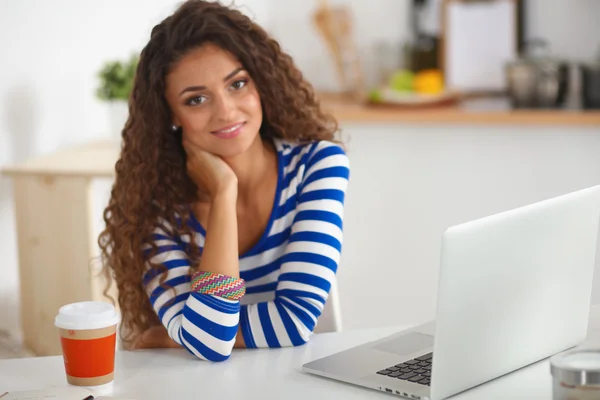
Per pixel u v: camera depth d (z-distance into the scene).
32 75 3.56
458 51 4.63
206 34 1.86
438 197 4.08
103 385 1.53
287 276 1.86
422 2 4.67
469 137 4.02
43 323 3.31
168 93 1.91
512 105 4.18
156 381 1.57
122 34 4.00
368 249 4.17
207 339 1.67
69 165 3.23
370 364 1.59
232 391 1.51
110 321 1.52
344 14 4.63
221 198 1.84
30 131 3.55
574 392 1.26
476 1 4.61
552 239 1.54
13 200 3.27
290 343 1.76
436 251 4.12
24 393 1.46
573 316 1.64
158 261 1.92
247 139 1.89
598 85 4.02
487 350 1.47
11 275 3.53
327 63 4.84
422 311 4.00
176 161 1.97
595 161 3.96
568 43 4.64
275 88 1.98
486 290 1.43
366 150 4.09
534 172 4.00
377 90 4.32
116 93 3.57
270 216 1.97
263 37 1.98
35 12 3.56
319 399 1.46
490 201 4.05
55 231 3.21
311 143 2.03
